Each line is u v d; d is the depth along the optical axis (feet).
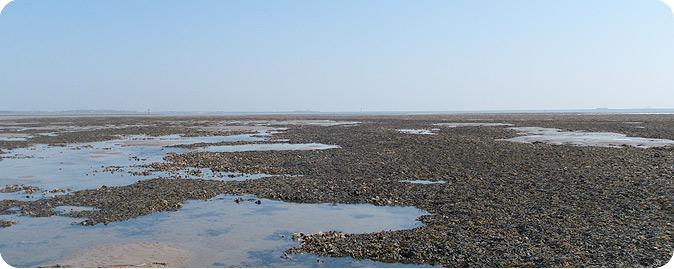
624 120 278.26
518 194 66.18
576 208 57.88
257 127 240.53
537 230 49.21
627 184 70.54
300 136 167.84
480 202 62.03
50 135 182.91
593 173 79.66
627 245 44.14
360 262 42.01
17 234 51.78
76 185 78.23
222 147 133.59
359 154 108.37
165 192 71.05
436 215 56.59
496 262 40.70
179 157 107.65
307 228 52.95
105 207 62.64
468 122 272.10
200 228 53.47
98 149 132.57
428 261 41.60
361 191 70.28
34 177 86.22
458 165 91.30
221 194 70.23
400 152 110.73
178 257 44.34
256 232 51.75
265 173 87.66
